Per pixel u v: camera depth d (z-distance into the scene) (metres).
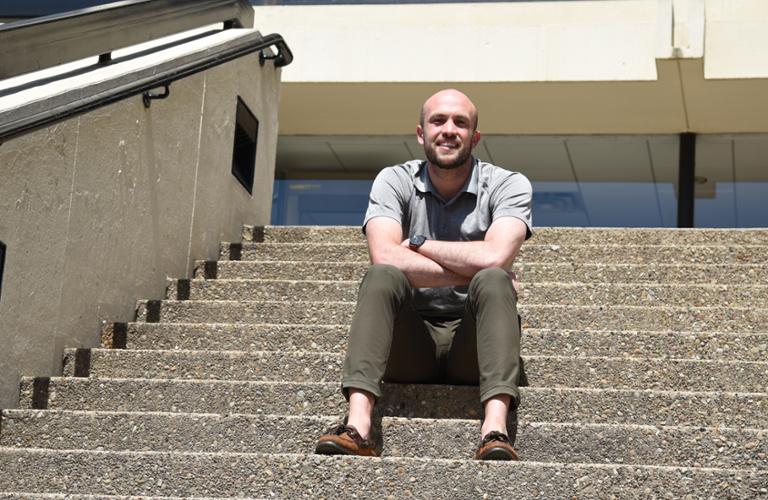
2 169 3.96
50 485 3.34
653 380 4.01
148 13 5.36
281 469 3.19
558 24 9.13
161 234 5.46
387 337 3.51
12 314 4.07
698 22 8.34
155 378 4.36
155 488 3.28
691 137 9.75
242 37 6.42
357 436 3.31
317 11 9.41
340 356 4.23
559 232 5.84
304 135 10.33
